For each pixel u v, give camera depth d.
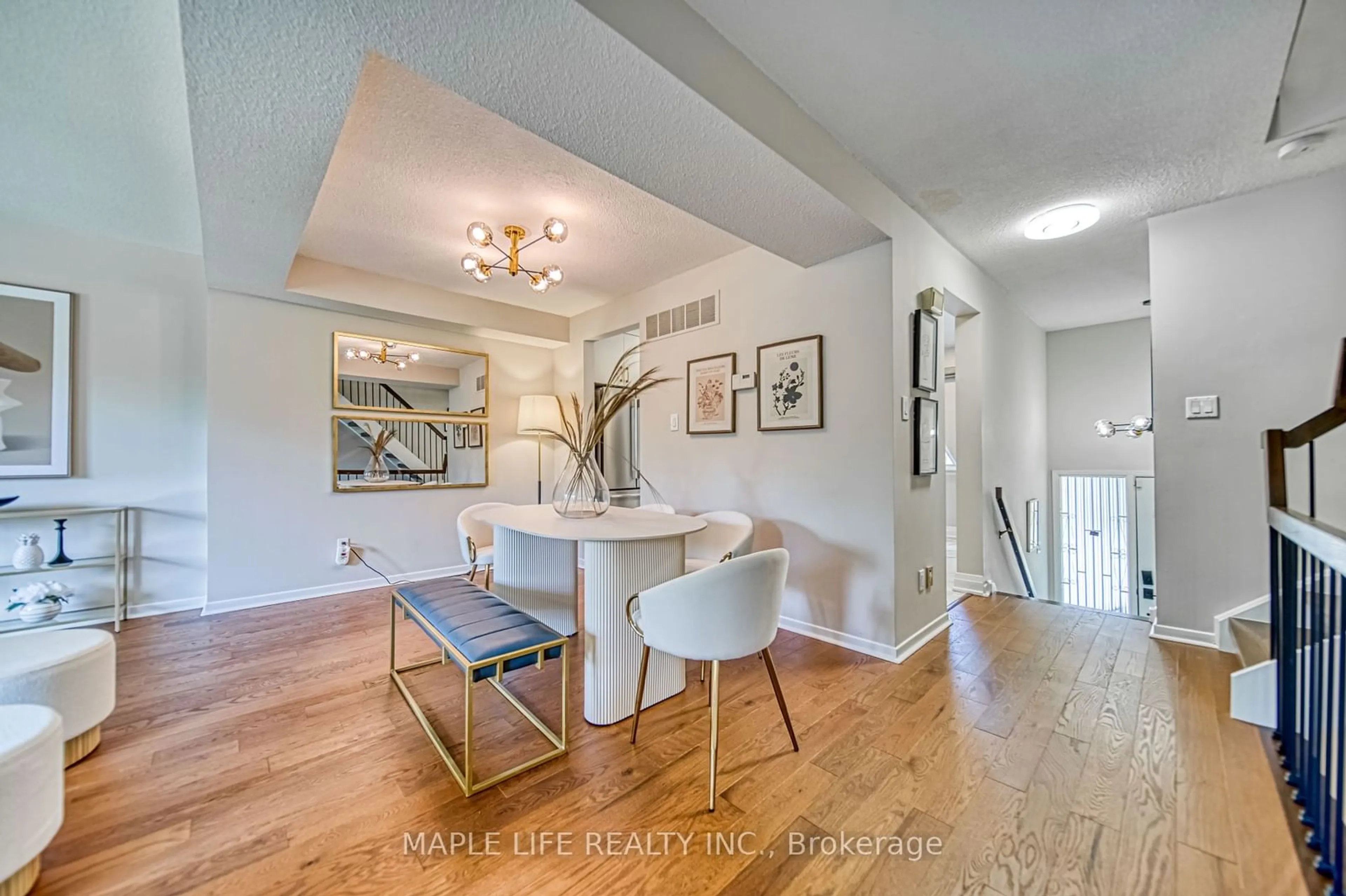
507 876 1.28
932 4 1.53
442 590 2.27
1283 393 2.56
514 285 4.04
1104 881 1.25
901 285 2.69
